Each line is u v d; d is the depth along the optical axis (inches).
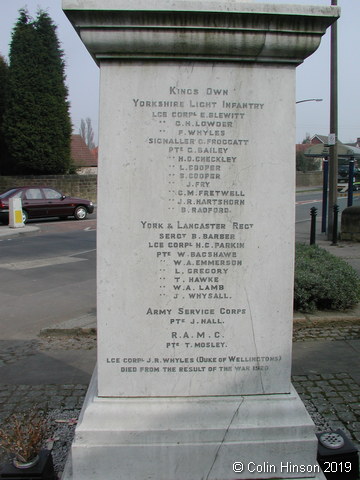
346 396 157.4
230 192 106.7
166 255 107.4
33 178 1108.5
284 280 109.5
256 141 105.9
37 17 1071.0
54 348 207.2
